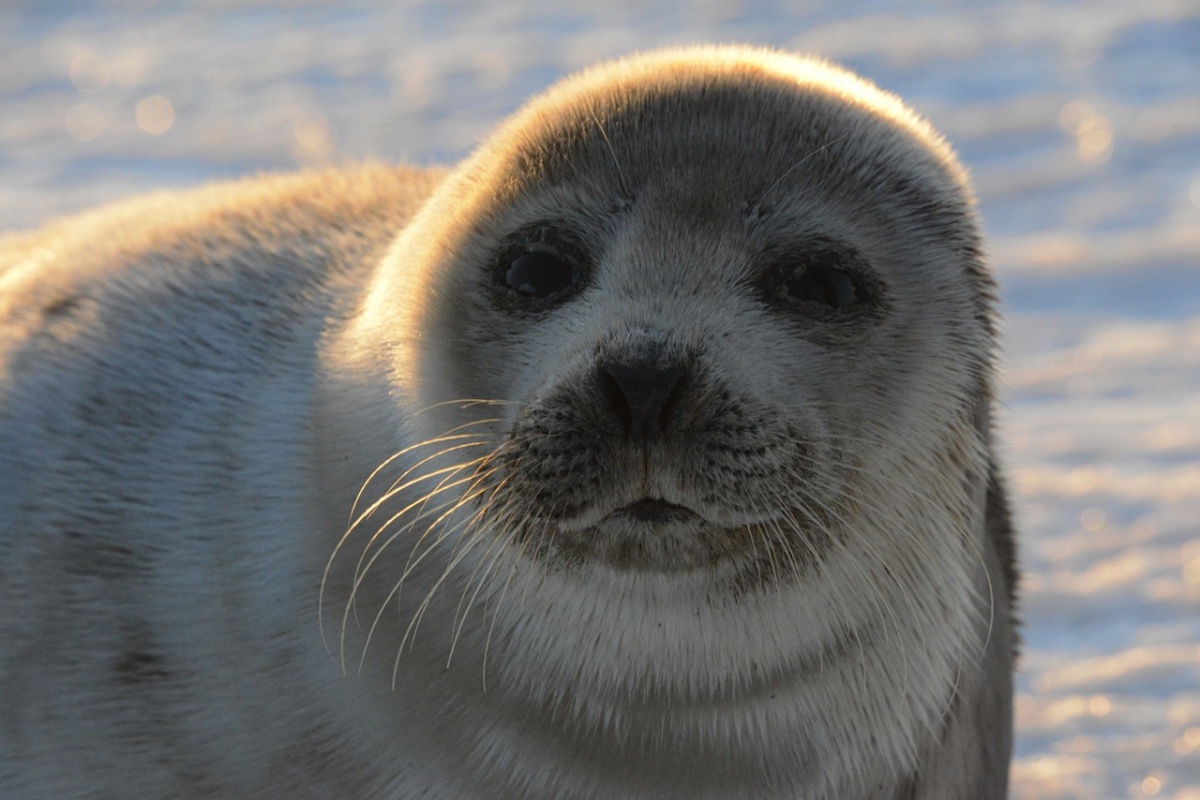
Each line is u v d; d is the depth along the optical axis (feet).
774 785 23.39
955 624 24.57
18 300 27.96
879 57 100.94
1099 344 58.65
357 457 23.53
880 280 22.88
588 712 22.86
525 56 107.04
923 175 24.25
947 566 24.22
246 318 26.43
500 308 22.85
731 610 22.29
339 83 103.24
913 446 23.20
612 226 22.61
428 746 22.99
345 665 23.12
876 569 23.15
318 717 23.17
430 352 23.12
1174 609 40.34
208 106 99.09
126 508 24.66
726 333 21.79
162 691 23.58
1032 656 38.68
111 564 24.29
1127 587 41.45
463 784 23.07
